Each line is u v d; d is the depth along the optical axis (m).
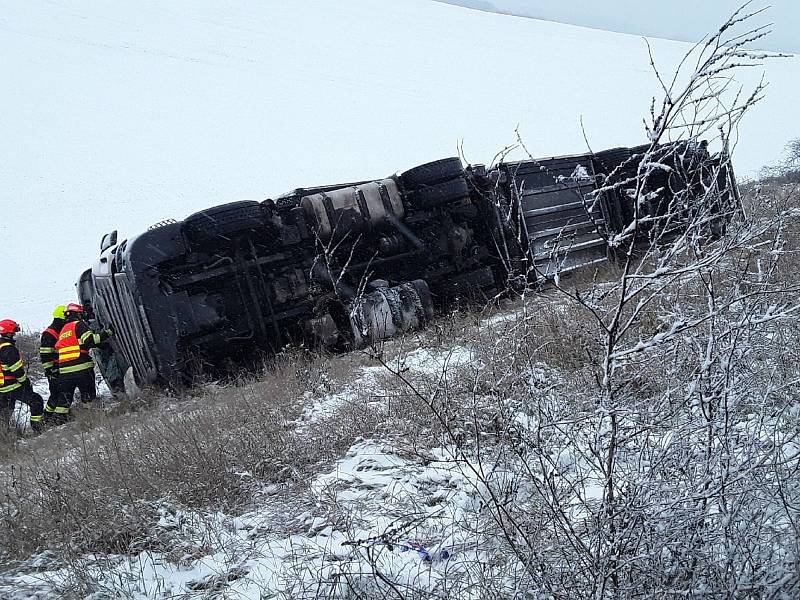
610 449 2.56
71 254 37.88
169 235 10.31
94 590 3.97
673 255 2.39
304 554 3.99
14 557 4.61
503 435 3.25
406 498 4.47
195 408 8.09
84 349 11.03
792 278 3.81
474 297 11.65
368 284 11.18
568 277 10.73
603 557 2.54
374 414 6.06
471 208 12.31
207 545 4.37
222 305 10.55
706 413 2.84
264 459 5.46
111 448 6.52
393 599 3.14
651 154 2.31
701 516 2.61
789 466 2.89
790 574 2.58
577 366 4.22
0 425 10.32
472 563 3.24
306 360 9.51
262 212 10.59
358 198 11.40
